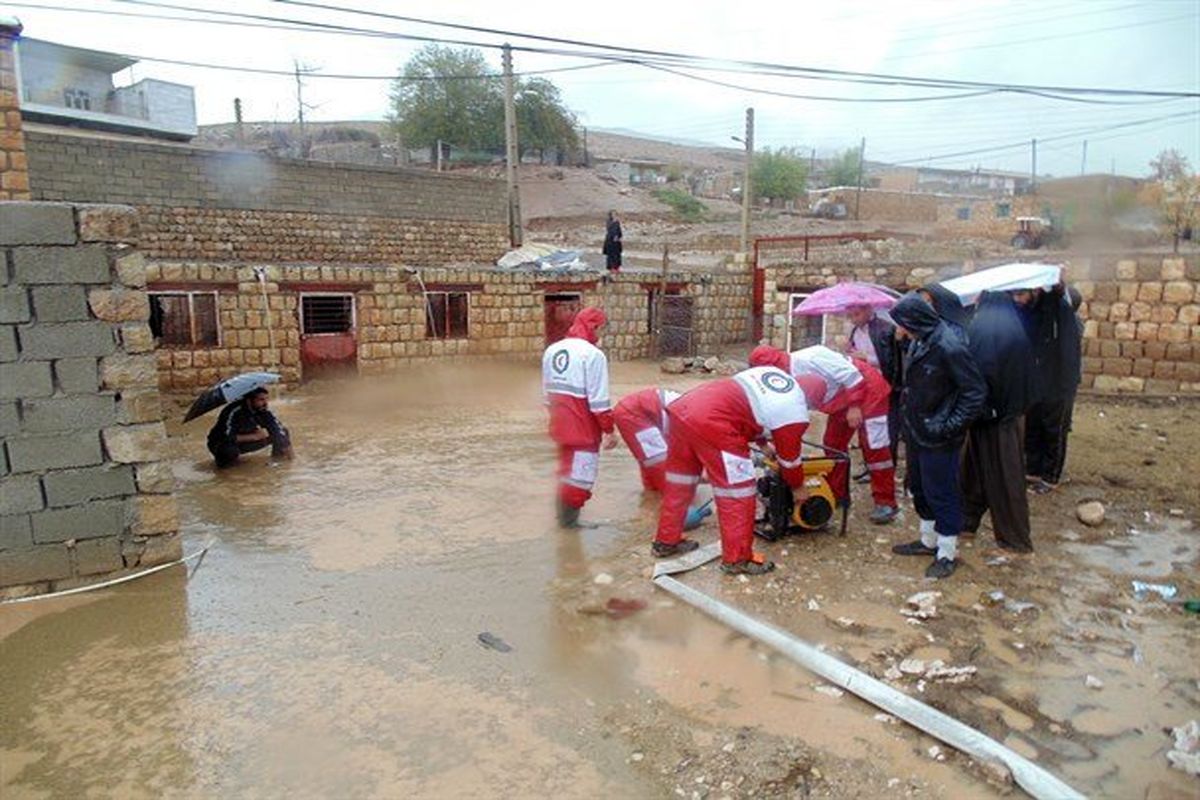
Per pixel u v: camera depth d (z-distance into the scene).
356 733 3.82
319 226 20.41
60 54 33.94
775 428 5.56
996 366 5.60
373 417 12.12
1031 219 26.61
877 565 5.74
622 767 3.55
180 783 3.49
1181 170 29.45
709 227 41.88
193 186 18.50
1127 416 9.86
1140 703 3.98
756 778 3.46
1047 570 5.55
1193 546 5.96
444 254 22.59
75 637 4.84
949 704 3.99
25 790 3.46
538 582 5.58
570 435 6.62
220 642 4.75
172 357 12.84
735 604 5.12
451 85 48.16
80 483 5.48
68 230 5.23
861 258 22.61
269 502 7.59
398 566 5.92
